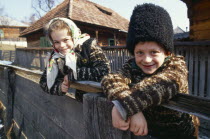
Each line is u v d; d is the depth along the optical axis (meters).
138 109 0.70
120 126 0.75
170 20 0.86
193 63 4.11
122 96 0.75
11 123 3.54
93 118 1.02
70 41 1.50
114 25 15.97
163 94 0.69
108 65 1.43
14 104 3.45
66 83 1.37
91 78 1.32
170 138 0.89
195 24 4.86
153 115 0.98
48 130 2.07
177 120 0.95
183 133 0.99
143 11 0.83
